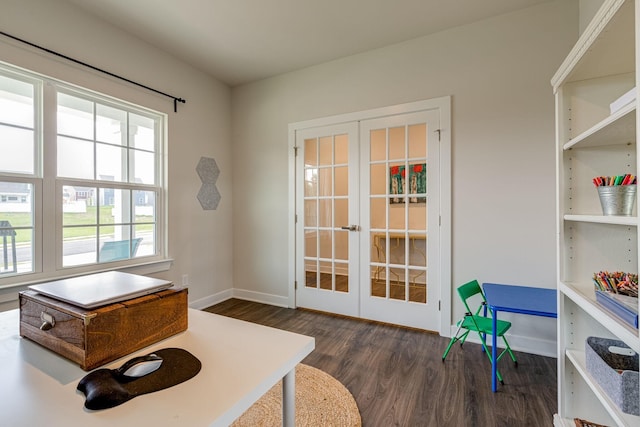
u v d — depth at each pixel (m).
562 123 1.44
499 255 2.40
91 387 0.59
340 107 3.07
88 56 2.33
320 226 3.23
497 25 2.40
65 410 0.54
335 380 1.93
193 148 3.22
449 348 2.19
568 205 1.44
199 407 0.56
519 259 2.34
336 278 3.16
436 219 2.63
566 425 1.40
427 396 1.77
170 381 0.63
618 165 1.37
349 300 3.06
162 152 2.96
